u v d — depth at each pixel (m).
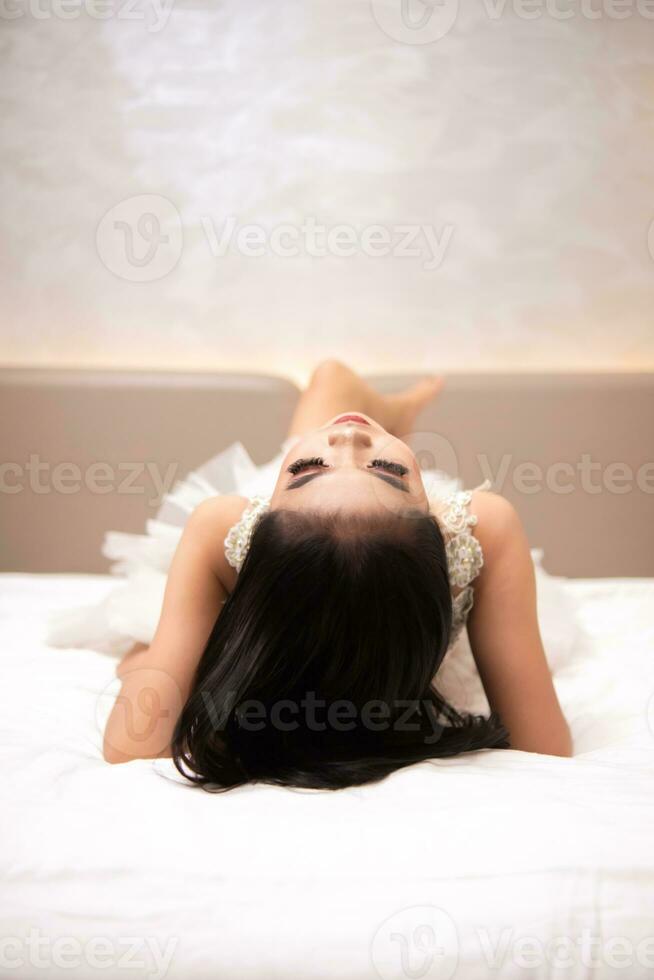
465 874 0.66
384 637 0.88
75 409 2.04
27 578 1.66
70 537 2.07
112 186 2.06
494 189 2.06
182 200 2.06
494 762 0.86
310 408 1.65
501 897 0.65
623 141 2.05
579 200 2.07
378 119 2.05
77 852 0.68
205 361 2.10
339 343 2.10
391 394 2.03
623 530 2.08
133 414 2.04
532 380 2.05
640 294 2.09
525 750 1.00
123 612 1.24
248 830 0.70
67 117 2.04
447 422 2.05
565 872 0.66
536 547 2.08
